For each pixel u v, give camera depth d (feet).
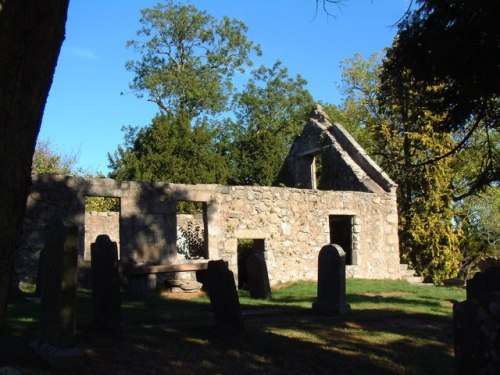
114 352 22.74
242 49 131.23
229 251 53.36
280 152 106.22
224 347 24.59
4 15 8.29
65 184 44.37
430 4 25.21
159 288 44.98
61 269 20.92
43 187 43.37
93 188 45.55
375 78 119.65
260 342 25.41
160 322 30.07
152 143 90.94
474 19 23.39
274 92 135.03
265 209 56.80
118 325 25.81
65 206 44.14
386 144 74.74
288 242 58.03
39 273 37.45
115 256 26.76
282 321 31.37
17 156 8.54
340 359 23.20
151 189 48.60
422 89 30.63
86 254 59.21
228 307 27.22
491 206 98.27
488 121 28.66
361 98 121.49
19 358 20.66
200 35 127.44
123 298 40.91
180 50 128.67
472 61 25.12
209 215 52.44
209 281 28.30
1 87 8.28
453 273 75.00
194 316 32.35
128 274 42.63
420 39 25.91
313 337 27.09
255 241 58.29
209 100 126.21
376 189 68.33
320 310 35.04
